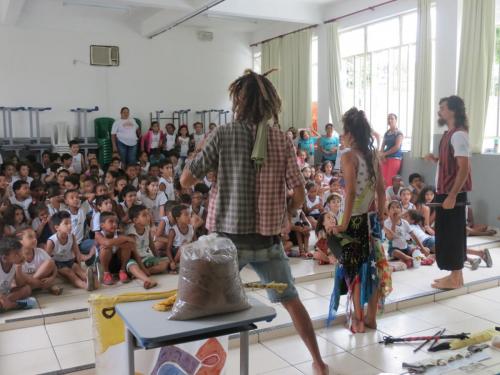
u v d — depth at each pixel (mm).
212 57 10180
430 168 6445
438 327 3037
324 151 7980
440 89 6211
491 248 5020
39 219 4273
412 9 6742
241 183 1991
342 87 8250
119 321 1852
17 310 3172
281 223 2070
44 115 8820
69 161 7277
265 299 3428
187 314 1483
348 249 2854
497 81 5832
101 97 9250
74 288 3662
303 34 8711
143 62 9547
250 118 2039
